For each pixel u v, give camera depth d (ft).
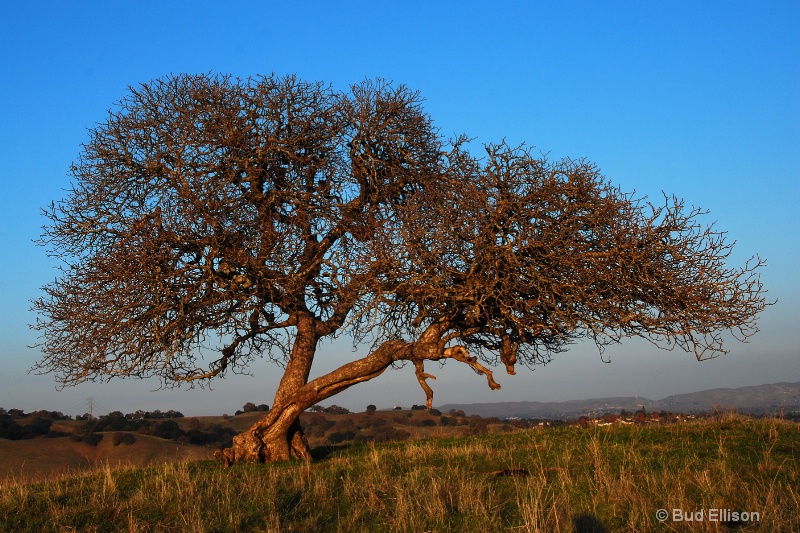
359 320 49.52
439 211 47.50
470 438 55.47
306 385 51.11
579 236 45.34
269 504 32.63
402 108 57.11
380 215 54.60
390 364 50.26
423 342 46.78
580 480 35.55
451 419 148.36
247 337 53.83
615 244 44.47
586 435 49.08
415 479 36.58
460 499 31.91
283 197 52.95
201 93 54.24
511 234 46.19
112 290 47.60
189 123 52.75
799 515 26.40
